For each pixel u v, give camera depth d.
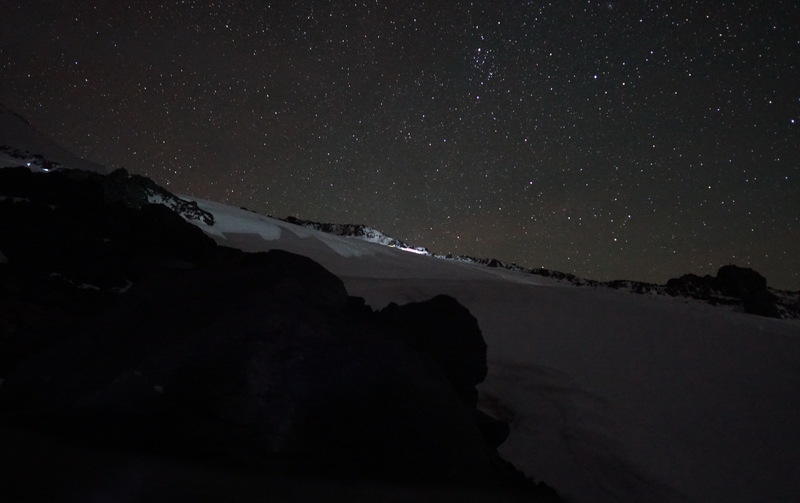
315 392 3.51
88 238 7.48
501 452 5.43
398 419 3.58
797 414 7.55
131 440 3.21
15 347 4.65
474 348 5.11
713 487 5.39
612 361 8.48
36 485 2.70
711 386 8.15
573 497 4.86
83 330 4.22
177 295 4.27
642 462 5.54
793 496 5.49
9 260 6.80
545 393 6.88
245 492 2.92
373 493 3.15
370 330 4.11
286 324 3.74
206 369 3.42
